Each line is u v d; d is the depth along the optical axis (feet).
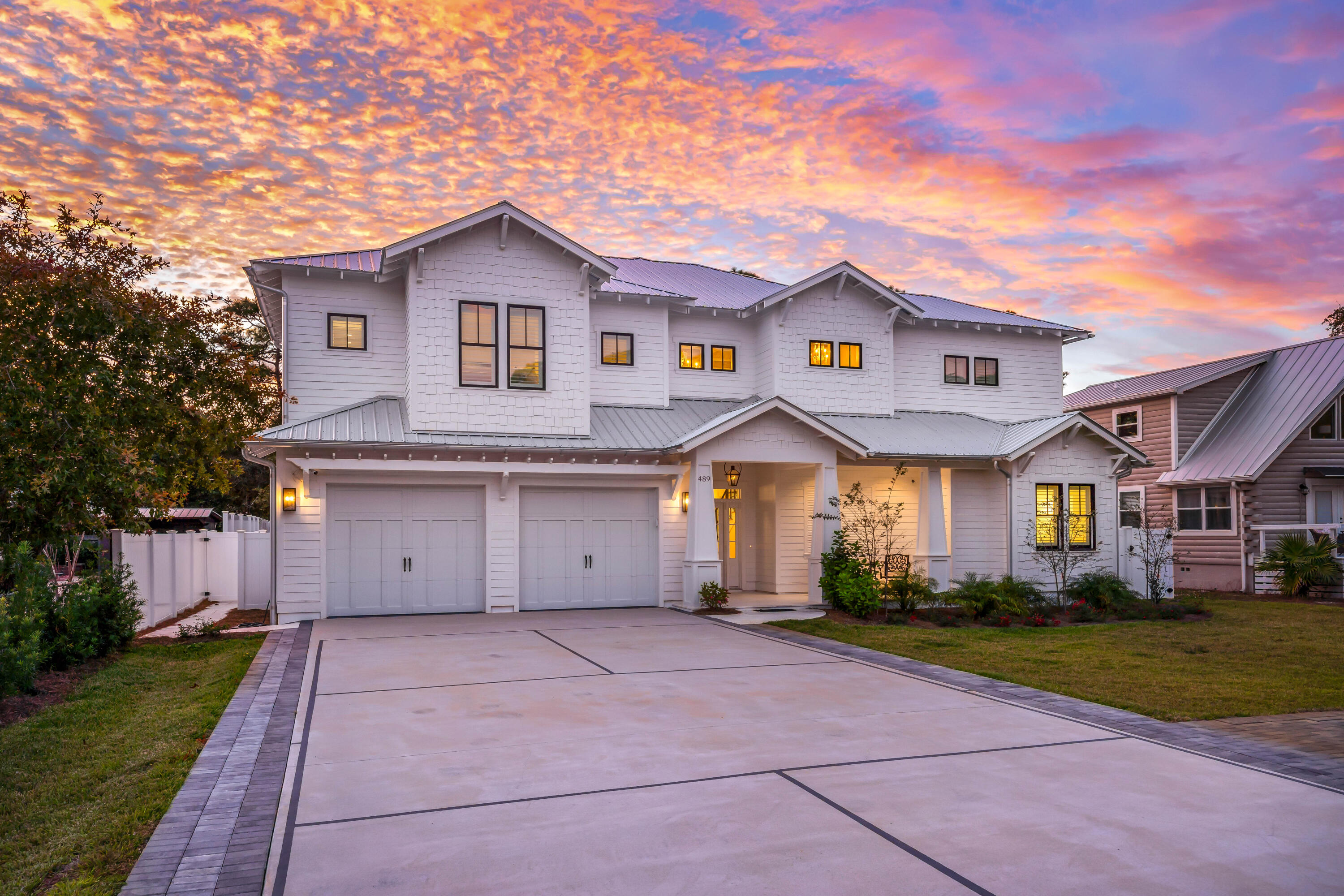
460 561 54.54
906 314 70.44
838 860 15.78
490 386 55.57
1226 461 81.25
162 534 52.90
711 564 56.29
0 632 27.86
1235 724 26.84
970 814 18.21
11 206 29.27
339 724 25.96
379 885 14.67
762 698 29.73
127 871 15.52
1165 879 15.05
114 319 26.17
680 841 16.63
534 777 20.70
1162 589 65.46
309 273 55.93
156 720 26.94
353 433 51.29
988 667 36.63
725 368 68.03
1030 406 75.51
